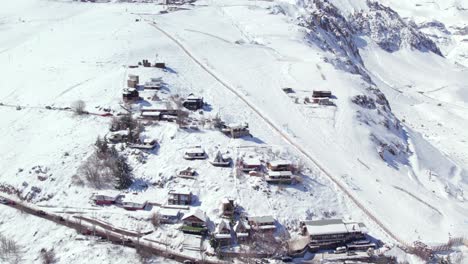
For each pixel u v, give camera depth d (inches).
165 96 5753.0
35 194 4360.2
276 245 3727.9
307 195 4325.8
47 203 4264.3
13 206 4264.3
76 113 5354.3
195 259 3604.8
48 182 4439.0
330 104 6210.6
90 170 4419.3
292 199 4237.2
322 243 3784.5
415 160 5974.4
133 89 5644.7
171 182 4323.3
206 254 3656.5
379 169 5152.6
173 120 5182.1
